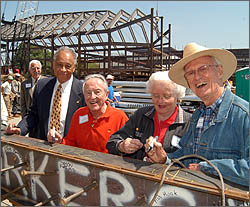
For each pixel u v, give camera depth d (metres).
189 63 1.50
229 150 1.32
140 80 12.23
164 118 1.92
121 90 8.10
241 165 1.16
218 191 1.08
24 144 1.85
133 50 13.73
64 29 12.16
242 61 14.05
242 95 4.02
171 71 1.63
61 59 2.62
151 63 10.73
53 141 1.89
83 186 1.52
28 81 4.11
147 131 1.95
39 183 1.76
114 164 1.40
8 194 1.87
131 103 7.55
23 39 14.30
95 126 2.32
